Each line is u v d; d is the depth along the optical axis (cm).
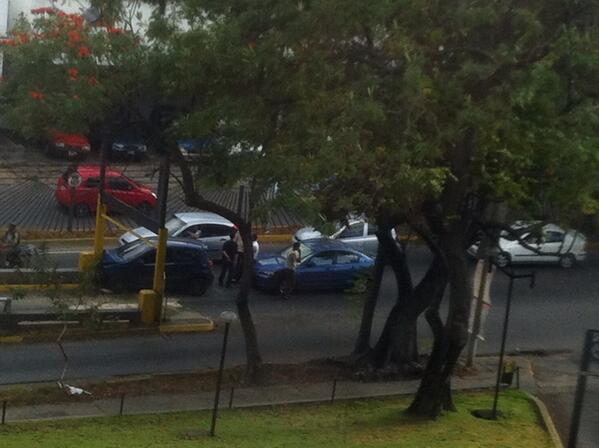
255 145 2031
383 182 1708
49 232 3850
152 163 5116
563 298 3444
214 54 1947
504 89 1708
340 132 1700
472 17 1744
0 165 4841
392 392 2356
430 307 2177
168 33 2116
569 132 1725
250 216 2167
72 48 2262
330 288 3344
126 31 2294
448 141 1736
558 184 1800
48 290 2766
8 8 4584
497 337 2972
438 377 2064
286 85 1881
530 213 2058
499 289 3494
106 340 2731
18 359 2503
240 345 2753
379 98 1769
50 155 5003
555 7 1773
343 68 1845
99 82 2259
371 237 3641
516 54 1736
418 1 1759
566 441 2077
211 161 2155
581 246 3891
